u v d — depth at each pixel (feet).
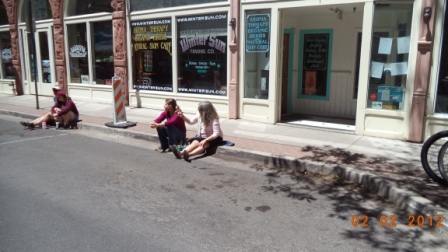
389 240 12.73
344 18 30.76
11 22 51.34
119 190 17.17
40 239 12.48
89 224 13.64
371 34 24.56
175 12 34.22
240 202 15.90
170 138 23.71
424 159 17.24
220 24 31.63
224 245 12.22
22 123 32.07
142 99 38.73
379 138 25.14
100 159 22.43
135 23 37.83
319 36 32.30
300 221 14.11
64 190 17.12
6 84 54.85
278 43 28.81
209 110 23.11
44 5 47.85
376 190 17.13
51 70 48.73
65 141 27.37
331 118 32.22
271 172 20.15
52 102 45.44
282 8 28.04
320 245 12.31
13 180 18.48
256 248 12.05
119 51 39.19
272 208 15.31
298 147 23.17
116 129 29.50
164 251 11.76
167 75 36.45
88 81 44.60
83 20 42.83
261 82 30.27
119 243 12.24
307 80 33.58
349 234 13.12
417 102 23.40
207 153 23.72
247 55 30.58
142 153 23.98
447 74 22.76
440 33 22.47
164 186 17.78
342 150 22.38
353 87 31.35
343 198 16.48
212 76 33.09
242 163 21.79
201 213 14.73
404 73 24.13
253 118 30.86
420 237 12.98
